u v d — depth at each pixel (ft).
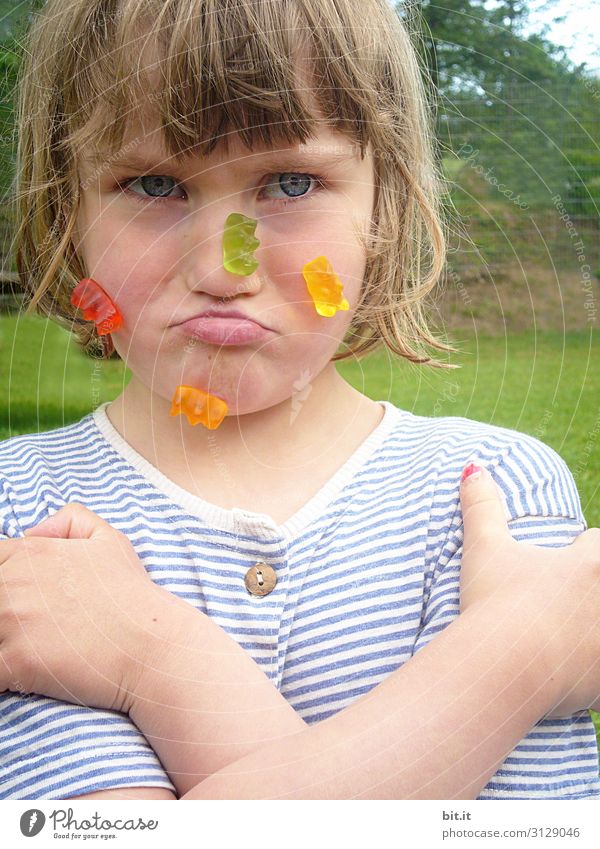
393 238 1.54
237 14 1.26
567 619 1.25
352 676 1.35
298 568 1.40
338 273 1.37
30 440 1.60
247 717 1.23
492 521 1.36
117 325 1.36
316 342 1.36
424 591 1.39
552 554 1.32
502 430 1.57
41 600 1.28
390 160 1.50
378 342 1.68
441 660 1.24
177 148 1.26
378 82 1.44
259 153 1.28
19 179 1.64
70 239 1.51
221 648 1.27
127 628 1.27
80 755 1.22
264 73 1.26
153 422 1.49
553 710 1.27
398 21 1.54
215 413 1.33
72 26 1.38
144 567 1.39
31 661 1.25
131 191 1.32
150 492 1.45
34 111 1.52
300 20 1.30
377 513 1.44
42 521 1.39
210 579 1.38
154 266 1.31
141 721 1.26
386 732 1.20
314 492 1.46
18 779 1.23
